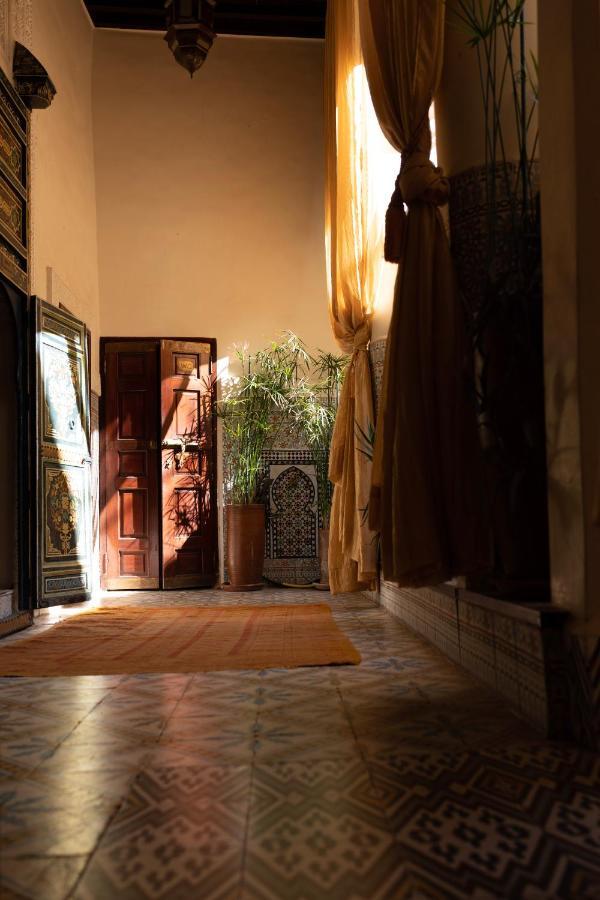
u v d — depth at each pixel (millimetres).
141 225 8391
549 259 2361
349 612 5660
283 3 8273
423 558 2822
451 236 3322
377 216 5840
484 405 2871
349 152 6098
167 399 8180
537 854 1393
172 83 8477
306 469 8359
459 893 1240
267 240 8562
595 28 2176
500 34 3199
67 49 7238
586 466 2152
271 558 8289
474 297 3189
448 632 3559
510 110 3188
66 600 5746
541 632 2238
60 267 6676
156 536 8086
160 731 2367
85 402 6277
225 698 2828
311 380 8430
